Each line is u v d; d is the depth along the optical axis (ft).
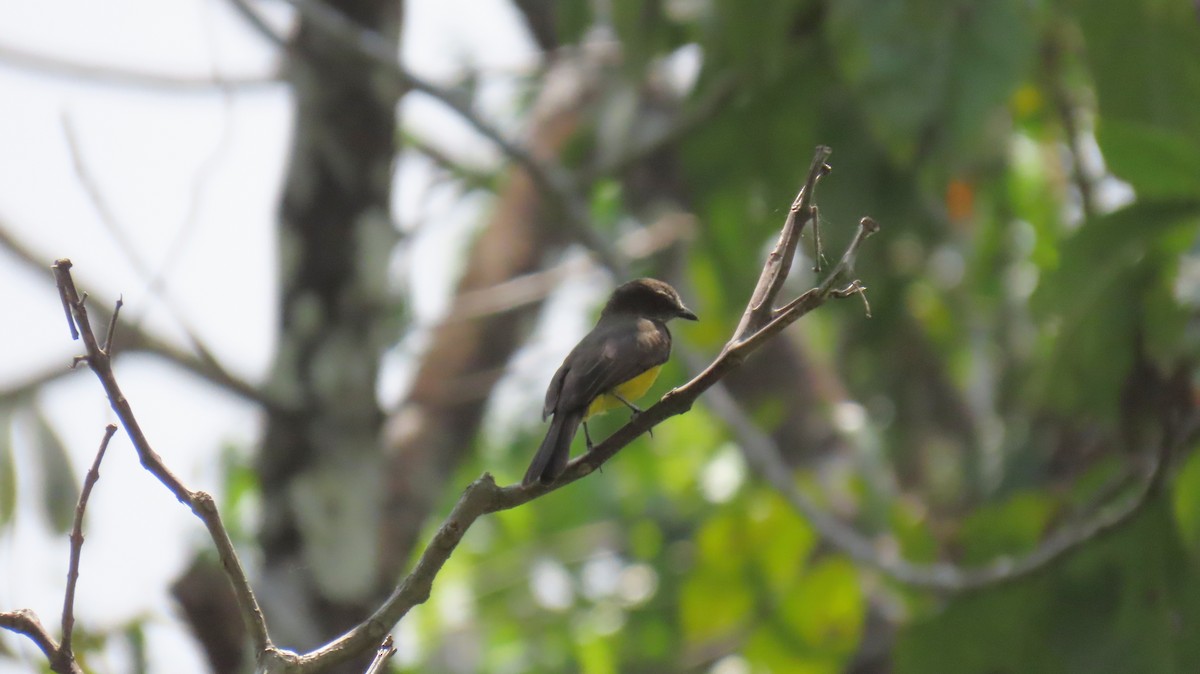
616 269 43.16
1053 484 48.29
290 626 38.93
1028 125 52.24
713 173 47.03
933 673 38.70
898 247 47.37
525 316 51.24
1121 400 37.04
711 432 63.87
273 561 40.34
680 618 58.85
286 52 41.91
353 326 41.47
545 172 43.01
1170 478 35.65
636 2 43.70
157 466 18.65
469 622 65.51
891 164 44.80
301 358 40.88
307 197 41.78
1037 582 37.65
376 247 42.09
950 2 37.65
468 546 68.69
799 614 51.01
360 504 40.57
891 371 55.47
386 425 42.01
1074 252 35.17
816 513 42.29
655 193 60.59
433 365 48.75
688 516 67.31
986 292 54.70
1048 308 36.22
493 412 71.87
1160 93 37.50
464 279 53.11
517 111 61.41
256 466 41.29
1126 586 36.86
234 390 38.40
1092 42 37.70
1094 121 32.68
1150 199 33.68
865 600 54.70
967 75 37.40
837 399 57.93
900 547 48.78
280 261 41.91
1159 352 35.99
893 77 37.52
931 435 57.41
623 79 44.96
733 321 49.32
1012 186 54.03
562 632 65.57
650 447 65.67
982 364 60.44
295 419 40.29
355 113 41.86
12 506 36.83
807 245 46.21
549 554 67.51
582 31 45.88
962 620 38.40
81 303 18.34
